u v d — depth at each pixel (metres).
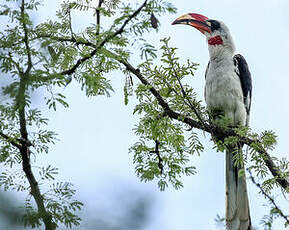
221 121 9.25
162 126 8.08
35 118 6.23
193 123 8.58
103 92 6.36
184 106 8.25
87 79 6.27
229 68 11.23
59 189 5.93
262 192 5.42
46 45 6.02
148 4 5.86
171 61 7.70
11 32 5.98
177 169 8.38
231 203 9.84
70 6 6.68
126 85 7.35
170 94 8.09
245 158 8.12
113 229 5.02
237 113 11.12
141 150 8.45
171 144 8.22
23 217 4.88
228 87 11.09
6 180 6.14
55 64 6.21
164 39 7.69
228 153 10.03
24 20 5.90
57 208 5.73
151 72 7.80
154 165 8.41
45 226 5.66
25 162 6.24
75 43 6.59
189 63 7.75
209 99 11.32
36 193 5.91
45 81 5.75
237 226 9.70
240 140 8.33
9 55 5.84
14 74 5.71
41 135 6.47
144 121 8.13
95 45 6.52
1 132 6.43
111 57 6.32
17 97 5.57
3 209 4.76
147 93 8.04
